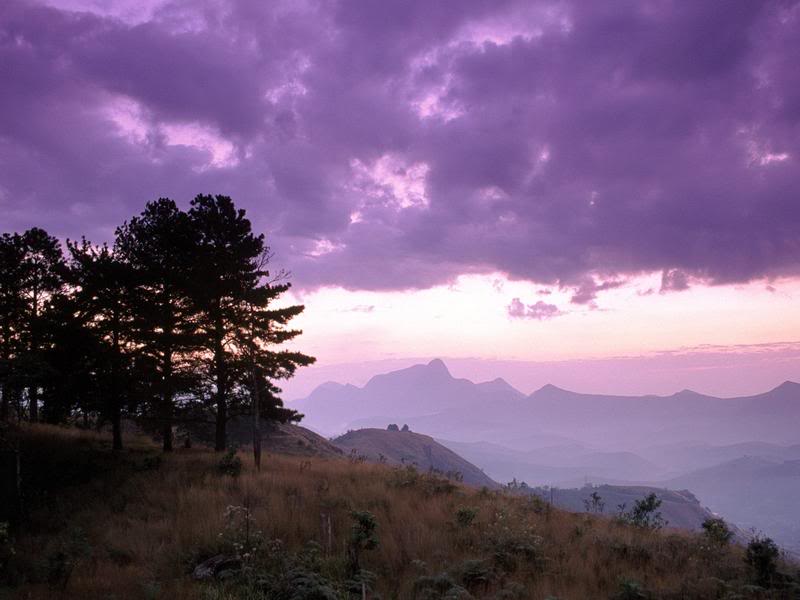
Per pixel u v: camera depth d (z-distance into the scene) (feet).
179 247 95.30
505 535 43.14
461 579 35.04
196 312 95.66
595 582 36.22
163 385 91.09
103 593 34.76
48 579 37.93
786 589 35.78
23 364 74.23
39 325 93.30
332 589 31.73
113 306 93.09
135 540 44.86
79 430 122.93
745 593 34.24
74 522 53.93
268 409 98.37
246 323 93.35
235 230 97.60
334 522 47.47
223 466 73.31
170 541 44.70
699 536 49.52
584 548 43.21
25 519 56.29
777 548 39.81
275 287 97.35
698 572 38.91
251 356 90.38
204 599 31.86
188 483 66.18
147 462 78.18
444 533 45.24
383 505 55.57
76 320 93.35
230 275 94.12
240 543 39.52
